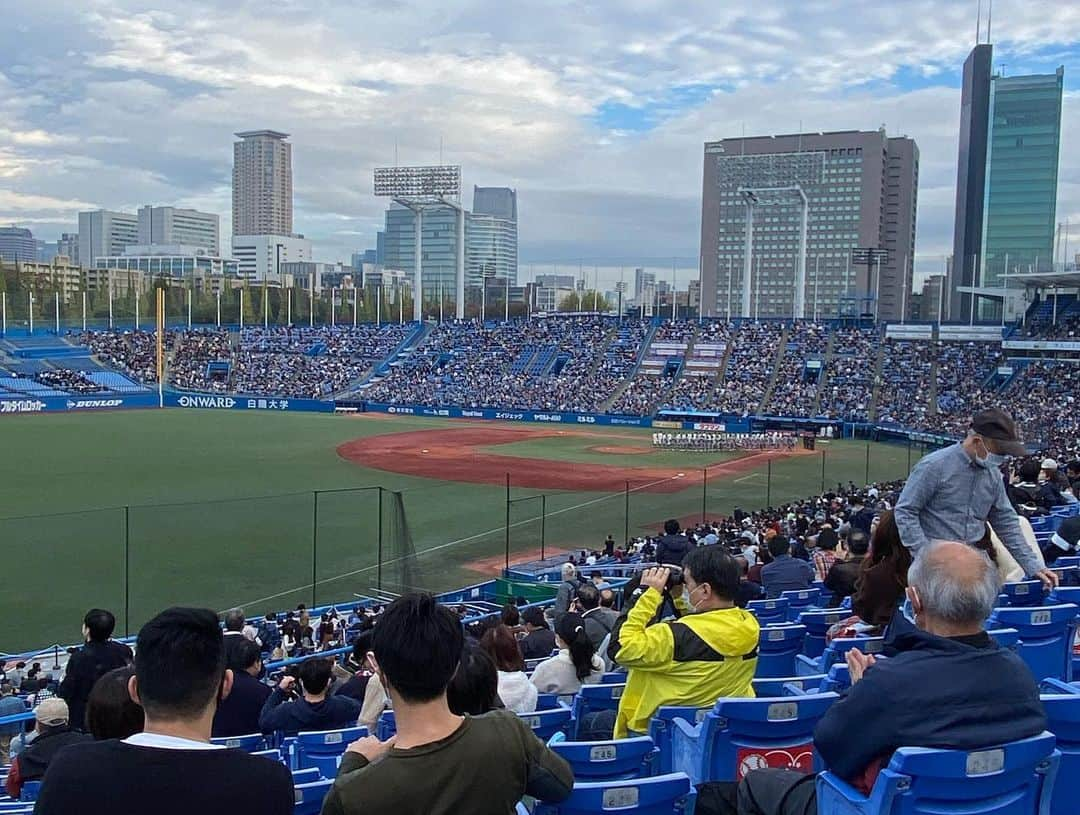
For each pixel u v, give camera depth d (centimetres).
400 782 420
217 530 3697
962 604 477
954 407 8038
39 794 399
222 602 2788
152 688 423
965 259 17325
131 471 5381
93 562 3180
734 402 8800
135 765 398
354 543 3538
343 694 1120
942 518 807
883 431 7850
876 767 468
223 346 11494
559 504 4550
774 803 513
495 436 7650
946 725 449
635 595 1105
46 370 10419
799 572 1591
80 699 1065
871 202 18800
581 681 966
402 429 8094
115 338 11506
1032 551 821
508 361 10456
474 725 446
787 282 19512
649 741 612
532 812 523
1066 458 3969
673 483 5297
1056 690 606
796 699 607
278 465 5747
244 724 980
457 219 12344
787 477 5612
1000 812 466
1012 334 9019
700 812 553
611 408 9044
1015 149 16600
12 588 2861
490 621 1505
